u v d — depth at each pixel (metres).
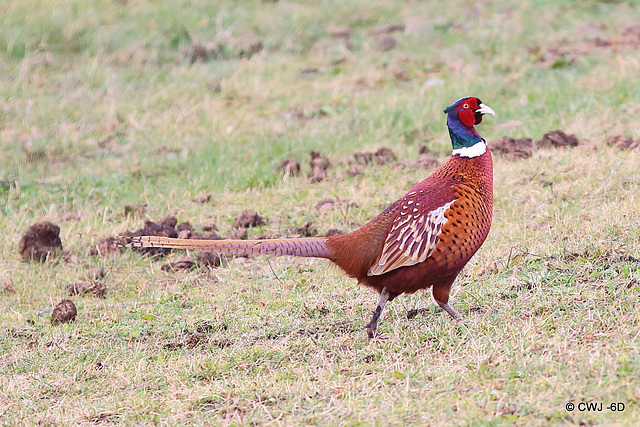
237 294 11.25
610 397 7.00
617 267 9.95
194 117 19.27
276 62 22.52
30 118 19.34
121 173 16.58
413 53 22.89
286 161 16.11
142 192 15.71
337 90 20.39
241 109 19.73
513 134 16.95
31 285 12.27
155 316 10.84
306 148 17.06
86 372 9.40
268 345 9.43
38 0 24.56
